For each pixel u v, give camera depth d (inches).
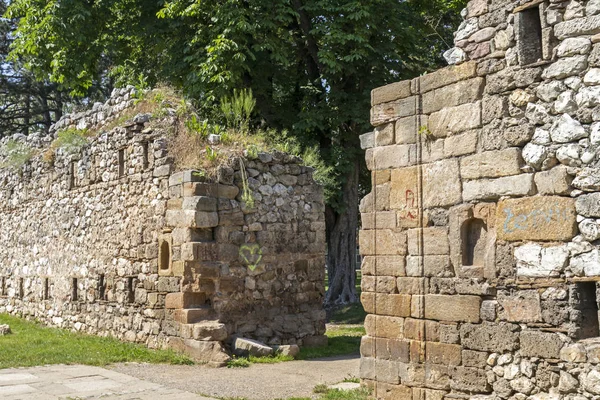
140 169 529.0
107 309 569.3
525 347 267.3
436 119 309.4
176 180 486.3
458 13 818.8
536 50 272.5
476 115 291.3
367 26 705.6
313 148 701.3
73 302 627.5
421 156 315.3
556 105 261.7
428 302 307.0
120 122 577.6
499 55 284.4
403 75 776.3
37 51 799.7
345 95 737.6
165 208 497.4
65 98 1331.2
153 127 523.5
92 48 797.2
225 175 486.6
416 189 315.9
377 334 328.8
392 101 330.0
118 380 380.5
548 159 263.3
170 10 714.2
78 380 379.6
